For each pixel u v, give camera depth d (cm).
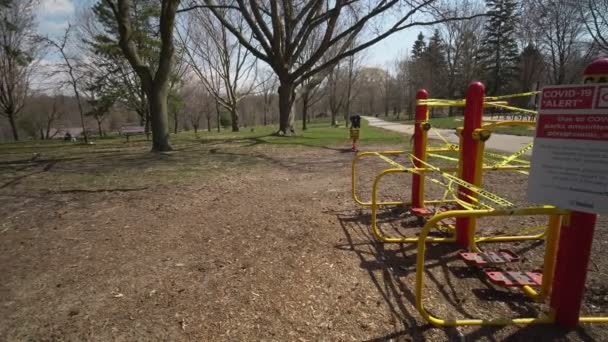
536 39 2906
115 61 2556
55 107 3672
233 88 3344
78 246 403
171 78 2794
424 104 458
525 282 294
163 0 1045
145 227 464
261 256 371
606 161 197
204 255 375
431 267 345
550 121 215
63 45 1620
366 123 4172
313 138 1683
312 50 2606
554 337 238
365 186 692
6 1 2456
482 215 224
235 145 1423
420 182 497
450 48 4822
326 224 471
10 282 322
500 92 4597
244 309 276
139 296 296
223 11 2011
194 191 657
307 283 314
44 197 618
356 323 257
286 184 716
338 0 1563
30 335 248
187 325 257
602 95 193
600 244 391
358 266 347
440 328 250
